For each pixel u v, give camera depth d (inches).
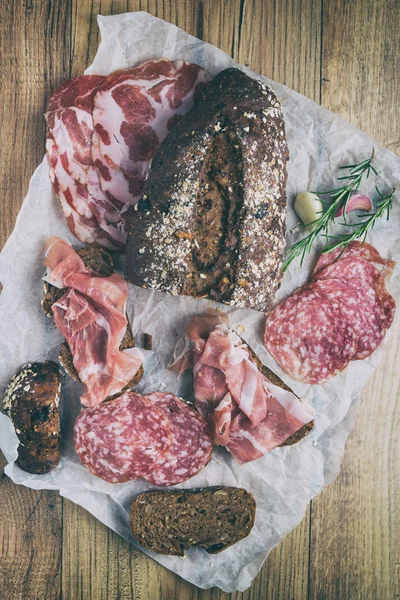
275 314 24.7
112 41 23.5
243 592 24.9
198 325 24.3
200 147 21.7
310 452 24.9
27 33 23.6
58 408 23.4
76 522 24.3
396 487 25.3
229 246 22.0
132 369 23.5
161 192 21.9
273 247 22.5
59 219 23.8
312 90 24.5
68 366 23.6
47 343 23.9
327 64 24.5
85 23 23.7
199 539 24.1
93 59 23.8
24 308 23.7
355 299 24.8
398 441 25.3
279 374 25.0
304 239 23.7
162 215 21.9
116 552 24.4
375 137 24.9
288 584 25.0
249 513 24.3
